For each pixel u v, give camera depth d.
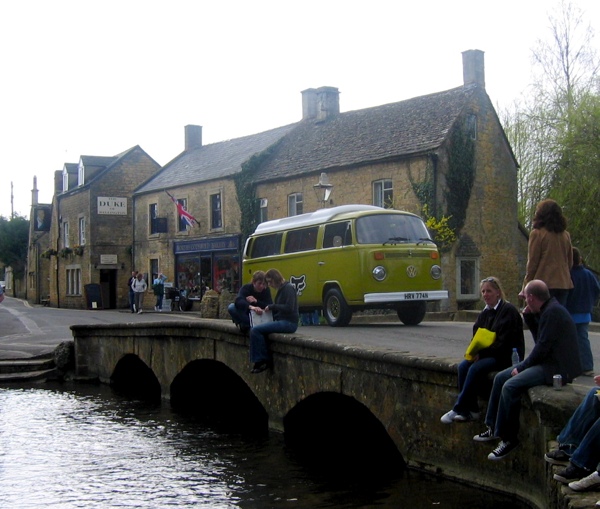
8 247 81.00
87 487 9.87
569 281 8.86
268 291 13.23
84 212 48.34
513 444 7.33
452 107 29.28
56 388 19.41
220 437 13.08
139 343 18.16
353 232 17.25
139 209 44.75
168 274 41.78
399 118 31.14
